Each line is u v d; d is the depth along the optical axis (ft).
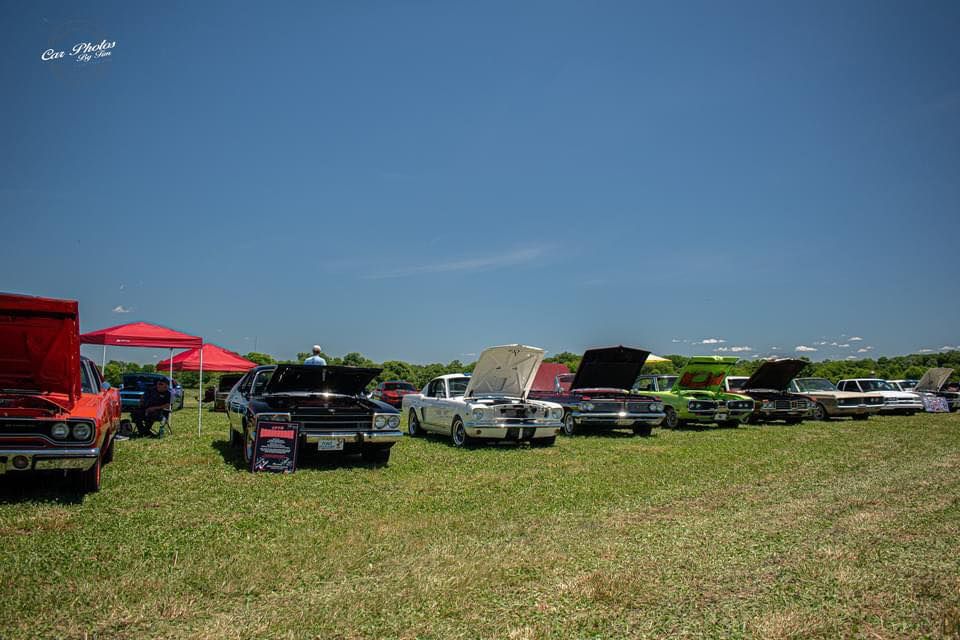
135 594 12.35
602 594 12.73
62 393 23.25
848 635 11.01
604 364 47.88
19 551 14.93
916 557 15.38
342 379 32.04
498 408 36.19
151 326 42.22
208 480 24.43
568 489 24.08
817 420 64.34
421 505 20.98
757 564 14.85
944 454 34.71
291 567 14.26
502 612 11.89
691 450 36.35
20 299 19.67
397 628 11.09
